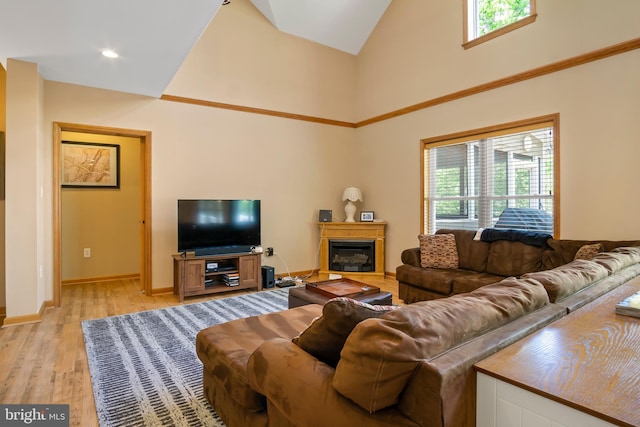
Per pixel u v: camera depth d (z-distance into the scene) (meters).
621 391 0.83
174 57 3.40
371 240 5.67
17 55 3.34
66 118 4.08
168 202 4.70
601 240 3.39
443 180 5.00
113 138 5.50
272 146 5.52
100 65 3.58
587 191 3.60
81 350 2.82
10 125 3.43
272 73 5.50
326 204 6.08
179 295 4.30
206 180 4.96
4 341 3.01
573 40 3.69
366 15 5.75
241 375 1.56
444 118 4.91
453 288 3.64
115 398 2.12
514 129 4.18
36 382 2.31
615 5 3.41
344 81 6.24
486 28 4.54
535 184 4.04
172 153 4.73
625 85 3.36
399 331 0.97
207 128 4.96
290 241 5.72
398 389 0.93
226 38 5.10
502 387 0.91
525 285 1.44
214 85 5.00
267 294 4.67
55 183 4.02
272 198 5.53
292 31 5.62
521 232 3.78
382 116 5.79
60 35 2.95
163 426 1.86
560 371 0.93
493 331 1.14
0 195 3.78
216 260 4.74
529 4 4.08
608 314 1.40
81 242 5.29
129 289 4.90
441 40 4.94
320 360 1.30
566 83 3.74
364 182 6.17
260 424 1.47
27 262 3.49
